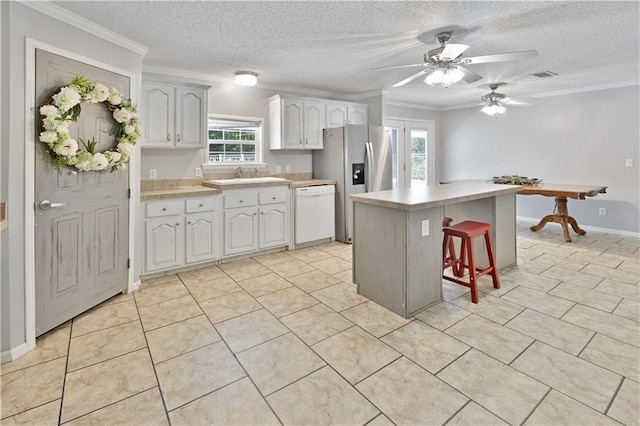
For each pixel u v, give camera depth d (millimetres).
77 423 1565
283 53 3428
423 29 2832
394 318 2574
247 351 2146
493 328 2396
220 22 2648
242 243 4008
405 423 1550
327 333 2361
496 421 1551
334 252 4391
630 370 1898
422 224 2650
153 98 3566
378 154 5004
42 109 2131
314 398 1719
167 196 3406
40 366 1987
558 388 1761
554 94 5609
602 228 5316
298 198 4438
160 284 3289
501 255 3498
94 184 2645
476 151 6676
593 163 5305
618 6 2461
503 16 2600
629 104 4922
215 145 4449
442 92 5578
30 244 2150
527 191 4711
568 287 3115
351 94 5523
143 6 2354
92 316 2617
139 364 2012
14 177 2059
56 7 2258
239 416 1604
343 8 2438
